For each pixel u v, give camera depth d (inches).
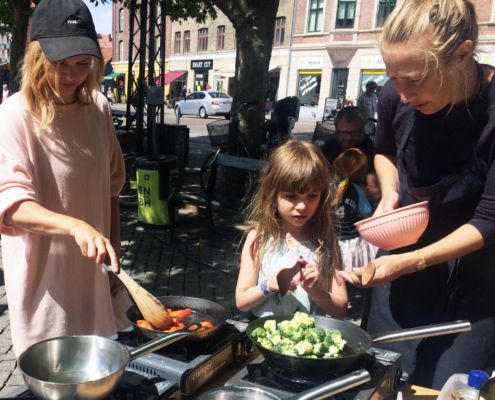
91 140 71.0
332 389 41.7
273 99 1069.1
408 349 71.0
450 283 68.6
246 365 52.0
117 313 83.7
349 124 156.6
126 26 1525.6
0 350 123.5
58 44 59.8
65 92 65.6
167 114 1035.3
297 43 1074.7
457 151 62.9
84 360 46.3
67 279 69.9
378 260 59.0
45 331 69.0
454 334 67.6
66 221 57.0
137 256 198.2
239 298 70.7
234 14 281.9
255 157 292.0
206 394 42.0
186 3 389.4
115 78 1485.0
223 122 310.5
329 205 73.9
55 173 66.9
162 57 339.6
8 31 581.3
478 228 59.4
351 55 976.3
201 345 52.6
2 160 60.8
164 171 228.4
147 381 47.8
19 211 58.8
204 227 237.1
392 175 76.3
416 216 62.1
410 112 66.7
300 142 73.6
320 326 56.0
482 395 48.1
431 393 57.2
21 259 67.8
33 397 43.6
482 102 59.4
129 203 275.7
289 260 71.0
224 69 1252.5
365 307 84.4
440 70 52.7
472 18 54.2
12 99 65.1
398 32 53.0
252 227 75.6
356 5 951.6
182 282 174.4
